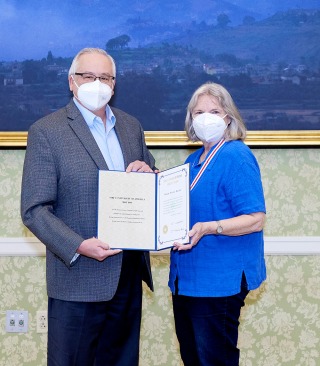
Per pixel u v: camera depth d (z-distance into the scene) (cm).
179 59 334
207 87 264
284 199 335
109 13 333
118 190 252
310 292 334
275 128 333
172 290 260
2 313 334
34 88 333
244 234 246
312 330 334
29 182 247
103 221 249
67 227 244
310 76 334
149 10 334
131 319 268
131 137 275
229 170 249
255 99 333
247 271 249
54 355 253
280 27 335
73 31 333
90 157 252
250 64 334
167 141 330
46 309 334
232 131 261
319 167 335
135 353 269
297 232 335
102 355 268
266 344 334
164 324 334
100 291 249
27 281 334
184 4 334
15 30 332
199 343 249
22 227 334
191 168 265
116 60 333
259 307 334
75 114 258
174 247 244
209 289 246
